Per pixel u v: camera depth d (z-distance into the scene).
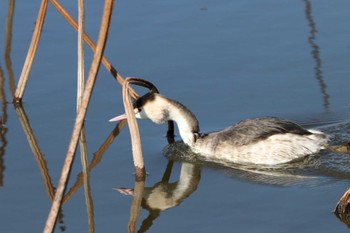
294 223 12.08
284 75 17.12
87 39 15.73
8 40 18.78
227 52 18.02
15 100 16.78
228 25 19.06
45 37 18.78
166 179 14.02
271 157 14.33
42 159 14.71
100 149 15.11
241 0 20.20
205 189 13.56
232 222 12.30
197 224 12.34
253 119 14.88
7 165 14.52
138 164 13.93
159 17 19.50
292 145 14.33
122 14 19.66
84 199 13.35
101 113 16.25
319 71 17.14
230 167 14.37
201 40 18.50
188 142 15.00
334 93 16.39
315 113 15.77
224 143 14.68
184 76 17.22
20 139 15.48
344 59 17.45
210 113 16.02
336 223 11.98
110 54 18.03
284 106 16.08
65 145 15.19
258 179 13.76
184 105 16.08
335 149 14.37
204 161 14.64
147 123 16.14
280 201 12.83
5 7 19.95
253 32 18.73
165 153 14.95
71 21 15.74
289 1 20.05
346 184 13.23
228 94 16.59
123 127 15.89
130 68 17.50
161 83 17.00
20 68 17.91
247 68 17.42
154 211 12.88
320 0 20.02
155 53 18.03
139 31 18.91
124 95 13.75
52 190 13.61
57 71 17.59
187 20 19.34
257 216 12.41
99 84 17.14
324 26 18.78
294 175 13.79
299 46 18.09
